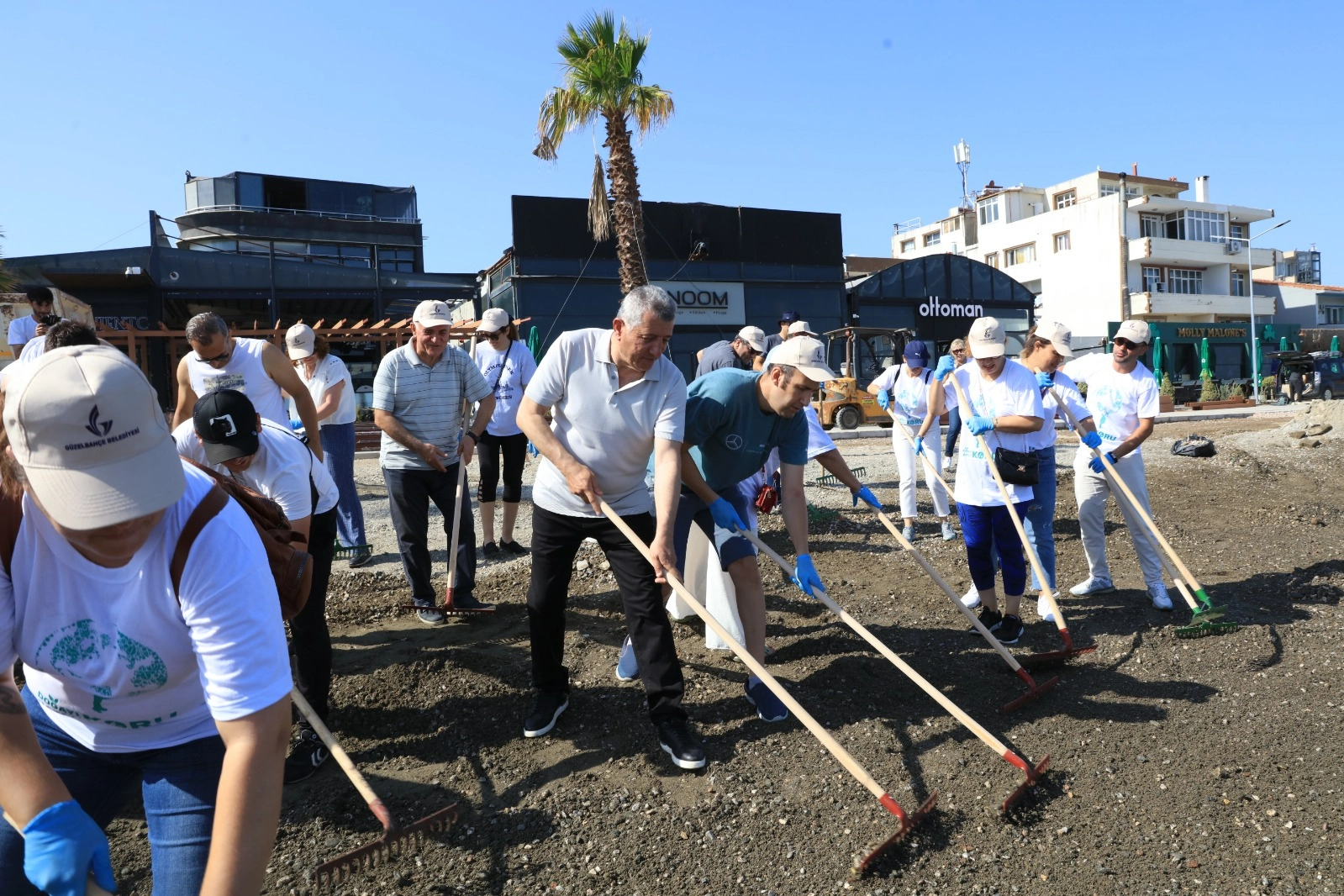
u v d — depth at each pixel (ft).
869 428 66.85
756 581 13.04
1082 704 13.28
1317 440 41.06
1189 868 9.37
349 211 100.12
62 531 4.78
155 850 6.13
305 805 10.58
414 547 16.43
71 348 4.45
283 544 6.68
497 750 11.96
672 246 83.15
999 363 15.76
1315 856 9.49
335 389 20.18
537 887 9.17
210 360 14.03
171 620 5.31
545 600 12.22
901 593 18.97
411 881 9.22
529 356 21.63
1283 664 14.58
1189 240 151.23
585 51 48.39
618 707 13.14
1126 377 17.98
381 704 13.17
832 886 9.14
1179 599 18.21
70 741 6.16
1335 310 171.83
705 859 9.58
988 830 10.04
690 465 12.80
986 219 176.76
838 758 10.02
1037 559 17.06
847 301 94.48
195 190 95.45
